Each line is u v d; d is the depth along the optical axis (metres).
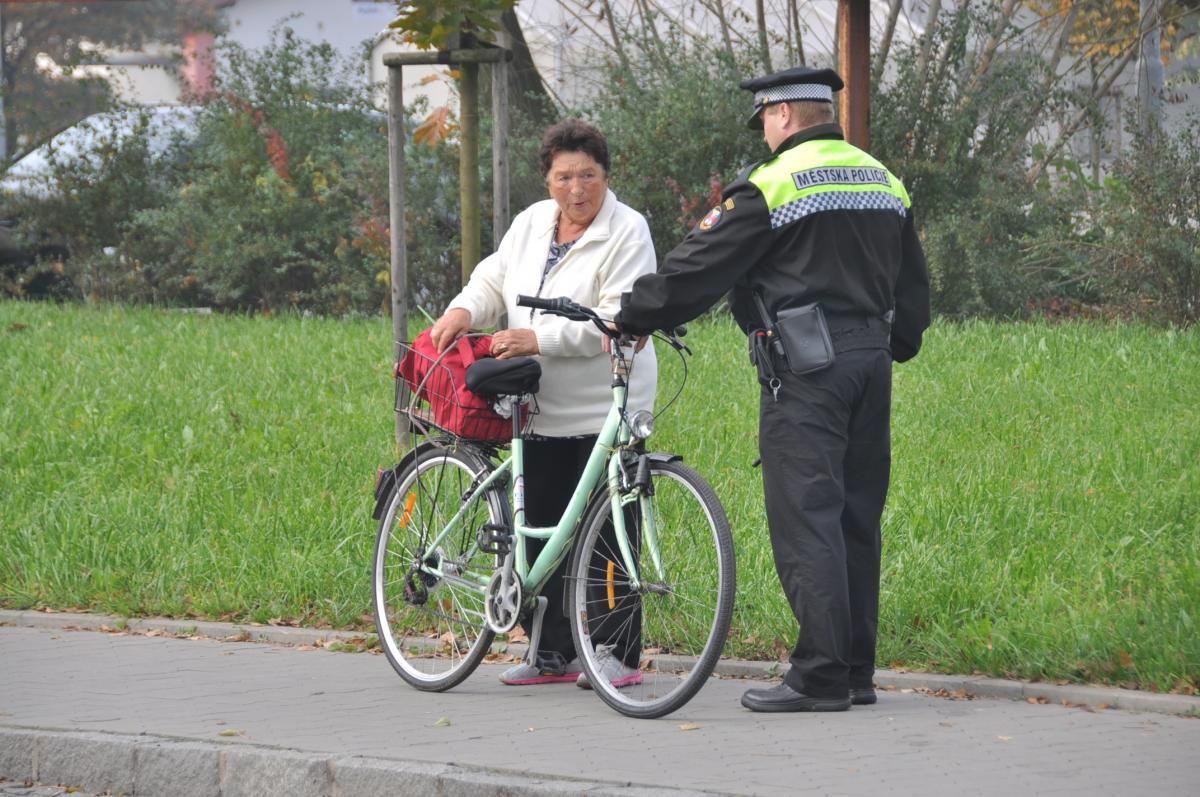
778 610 19.61
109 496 26.70
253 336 45.66
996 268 48.47
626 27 57.41
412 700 17.11
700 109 51.72
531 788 13.48
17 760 15.66
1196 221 45.19
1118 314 45.94
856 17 32.31
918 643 18.86
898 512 23.31
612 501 16.48
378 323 50.19
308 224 56.59
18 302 56.25
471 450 17.97
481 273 18.42
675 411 32.06
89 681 17.98
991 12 53.78
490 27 26.78
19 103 60.12
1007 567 20.73
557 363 17.48
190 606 22.06
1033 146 53.59
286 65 57.97
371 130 57.41
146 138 59.03
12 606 22.61
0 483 28.02
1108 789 13.22
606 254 17.39
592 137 17.39
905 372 35.47
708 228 15.88
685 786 13.39
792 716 15.99
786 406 16.00
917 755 14.34
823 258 15.91
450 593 18.00
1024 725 15.55
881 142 51.56
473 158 27.94
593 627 16.80
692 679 15.73
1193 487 24.56
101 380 37.72
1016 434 29.45
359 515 24.84
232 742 15.15
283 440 30.80
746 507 24.27
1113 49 57.03
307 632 20.73
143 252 58.97
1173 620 18.08
